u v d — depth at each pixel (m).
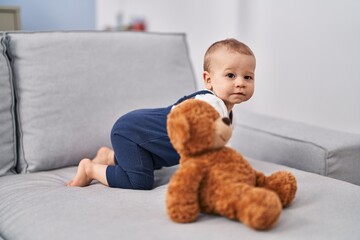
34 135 1.39
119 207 1.04
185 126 0.94
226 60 1.18
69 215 1.00
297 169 1.43
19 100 1.42
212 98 1.19
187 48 1.76
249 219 0.89
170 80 1.64
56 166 1.42
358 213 1.02
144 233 0.90
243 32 2.29
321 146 1.38
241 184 0.94
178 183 0.94
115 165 1.28
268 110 2.20
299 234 0.90
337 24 1.80
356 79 1.75
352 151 1.40
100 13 2.84
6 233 1.03
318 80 1.92
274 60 2.13
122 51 1.58
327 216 0.99
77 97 1.45
